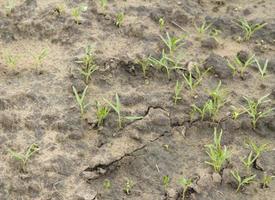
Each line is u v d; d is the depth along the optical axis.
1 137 1.41
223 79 1.55
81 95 1.48
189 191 1.36
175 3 1.70
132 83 1.52
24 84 1.50
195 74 1.55
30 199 1.33
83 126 1.44
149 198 1.35
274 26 1.66
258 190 1.37
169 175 1.38
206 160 1.41
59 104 1.46
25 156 1.37
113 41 1.59
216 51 1.61
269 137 1.45
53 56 1.56
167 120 1.46
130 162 1.39
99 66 1.54
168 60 1.56
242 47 1.62
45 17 1.62
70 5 1.66
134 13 1.66
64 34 1.60
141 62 1.54
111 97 1.49
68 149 1.40
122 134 1.43
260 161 1.41
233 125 1.46
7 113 1.44
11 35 1.60
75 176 1.37
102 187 1.36
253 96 1.52
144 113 1.46
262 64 1.58
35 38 1.60
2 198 1.33
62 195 1.34
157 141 1.43
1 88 1.48
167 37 1.59
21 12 1.63
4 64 1.54
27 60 1.55
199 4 1.73
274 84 1.54
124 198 1.35
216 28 1.66
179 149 1.42
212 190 1.37
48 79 1.51
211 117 1.47
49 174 1.37
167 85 1.52
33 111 1.45
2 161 1.38
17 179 1.35
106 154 1.40
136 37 1.61
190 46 1.61
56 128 1.43
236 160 1.41
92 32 1.61
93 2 1.66
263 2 1.74
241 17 1.69
